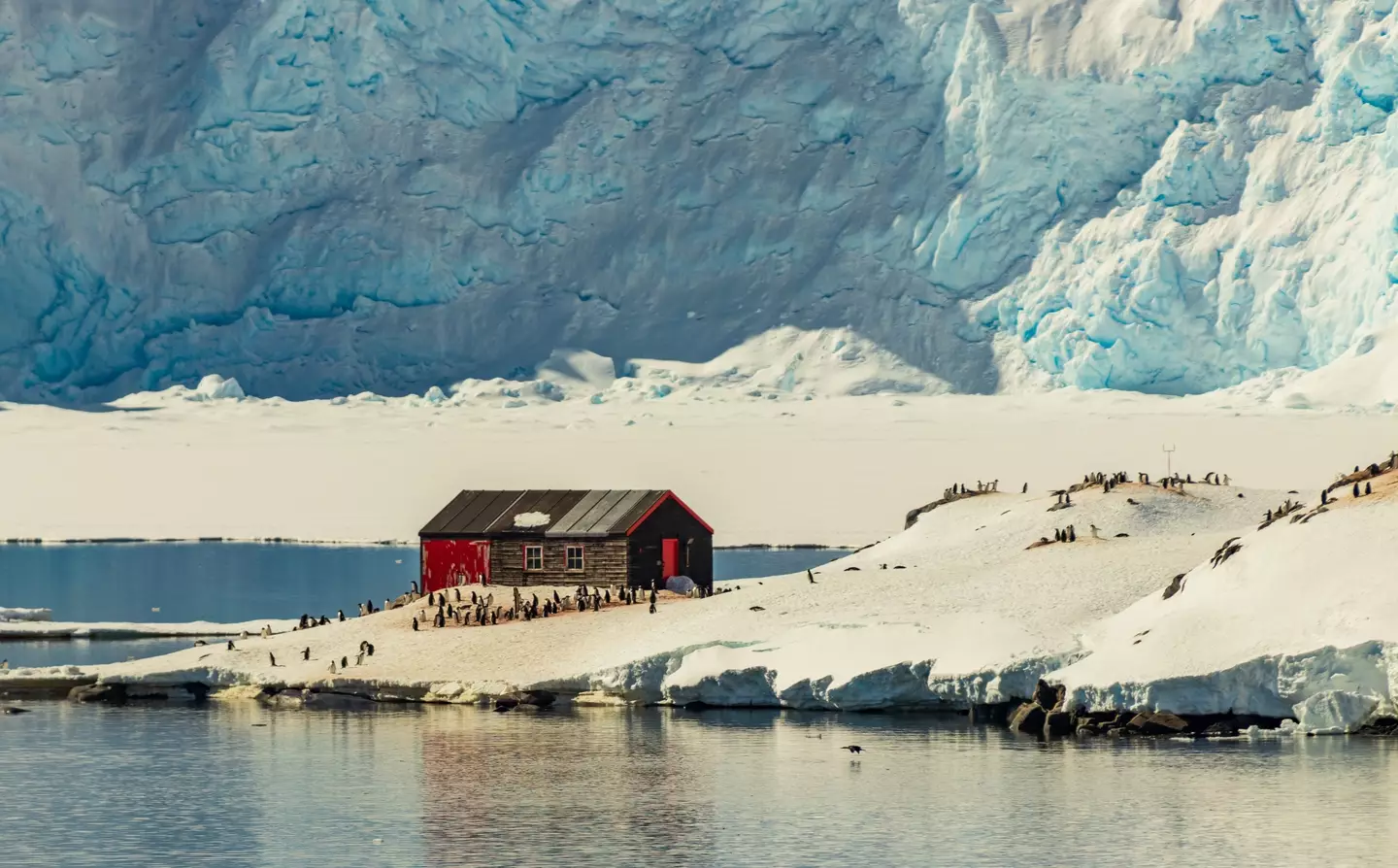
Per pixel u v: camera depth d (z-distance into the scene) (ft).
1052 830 397.60
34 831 413.18
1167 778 437.99
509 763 474.08
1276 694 477.77
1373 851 373.61
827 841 394.73
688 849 391.04
